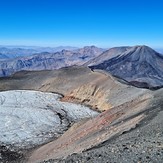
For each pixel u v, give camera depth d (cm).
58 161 2019
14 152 5372
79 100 10462
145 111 3888
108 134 3569
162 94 4631
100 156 1811
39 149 5328
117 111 4869
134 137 2444
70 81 12144
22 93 11406
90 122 5097
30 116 8431
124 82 10788
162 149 1748
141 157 1642
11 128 7250
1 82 13362
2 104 9838
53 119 8219
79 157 1947
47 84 12731
